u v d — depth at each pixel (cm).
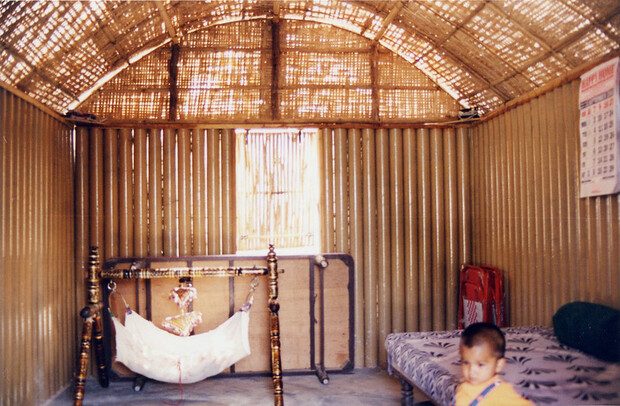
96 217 497
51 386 430
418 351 351
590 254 361
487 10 391
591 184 351
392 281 527
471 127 529
